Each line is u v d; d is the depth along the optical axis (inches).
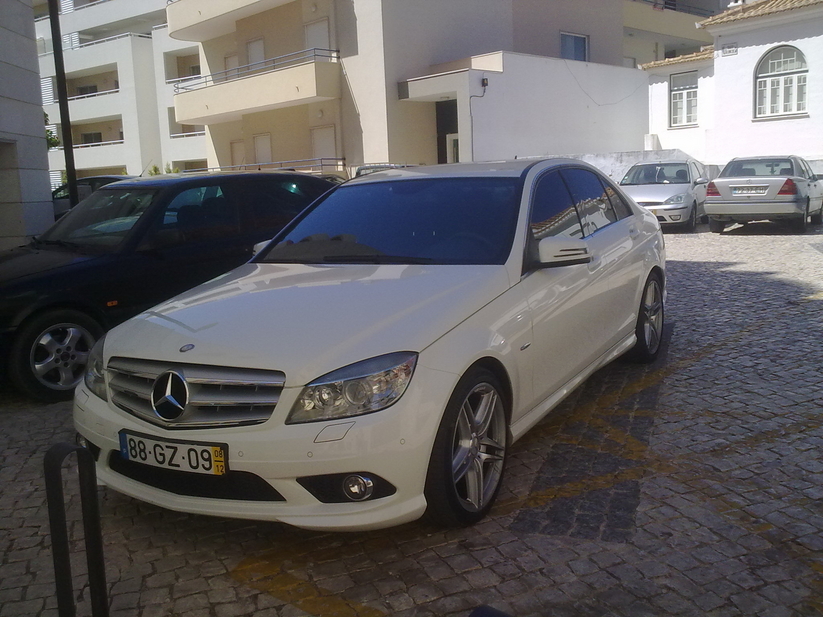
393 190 196.9
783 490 154.9
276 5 1023.0
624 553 133.8
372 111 935.0
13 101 436.5
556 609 118.7
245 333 137.5
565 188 201.6
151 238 255.4
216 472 128.2
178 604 125.8
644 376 234.2
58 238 268.8
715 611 116.3
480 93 868.0
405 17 928.3
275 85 985.5
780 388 216.2
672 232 667.4
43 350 234.4
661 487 158.7
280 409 126.3
